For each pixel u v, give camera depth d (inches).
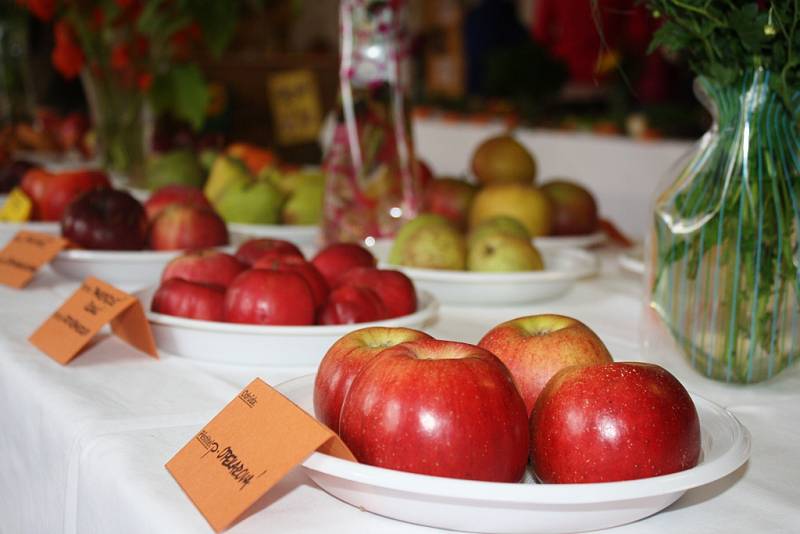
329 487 21.8
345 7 50.4
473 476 20.6
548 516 19.8
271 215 57.4
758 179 30.5
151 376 31.8
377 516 21.5
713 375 32.3
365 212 51.2
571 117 135.2
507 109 143.9
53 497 27.6
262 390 23.3
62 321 34.9
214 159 70.9
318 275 35.5
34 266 45.1
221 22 75.1
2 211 57.2
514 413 21.2
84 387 30.2
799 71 29.5
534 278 42.9
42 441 28.6
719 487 23.5
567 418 21.4
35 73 102.0
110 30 73.6
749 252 30.7
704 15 28.8
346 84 50.6
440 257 44.8
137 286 46.5
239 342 32.7
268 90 112.1
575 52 142.9
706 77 31.4
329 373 24.0
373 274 36.7
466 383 20.8
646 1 30.9
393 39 50.5
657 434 21.0
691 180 32.1
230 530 20.6
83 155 90.5
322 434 20.7
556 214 55.8
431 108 161.9
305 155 114.9
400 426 20.7
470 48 178.2
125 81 75.5
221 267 36.9
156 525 20.7
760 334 31.2
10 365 32.7
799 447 26.8
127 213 47.0
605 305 45.1
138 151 77.6
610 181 113.0
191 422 27.4
